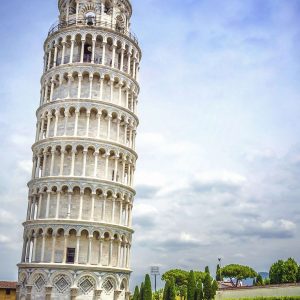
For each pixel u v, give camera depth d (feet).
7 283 321.93
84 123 236.43
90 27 247.91
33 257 220.23
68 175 226.58
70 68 243.60
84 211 223.51
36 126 252.62
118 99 248.11
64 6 271.90
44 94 253.03
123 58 255.91
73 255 217.36
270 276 377.09
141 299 303.07
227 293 290.56
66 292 209.05
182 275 501.97
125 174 245.65
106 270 216.95
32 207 231.91
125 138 246.68
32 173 241.55
